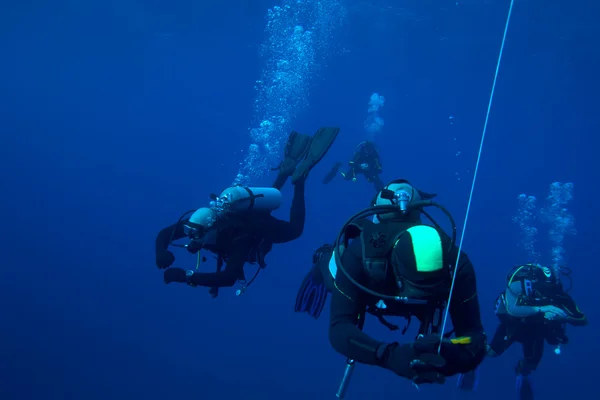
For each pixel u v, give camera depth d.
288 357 18.22
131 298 21.84
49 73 61.16
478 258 32.03
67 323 19.19
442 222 20.59
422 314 1.79
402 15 29.75
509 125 57.88
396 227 1.80
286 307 23.38
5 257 23.70
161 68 54.06
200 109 69.81
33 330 18.36
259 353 18.41
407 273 1.63
